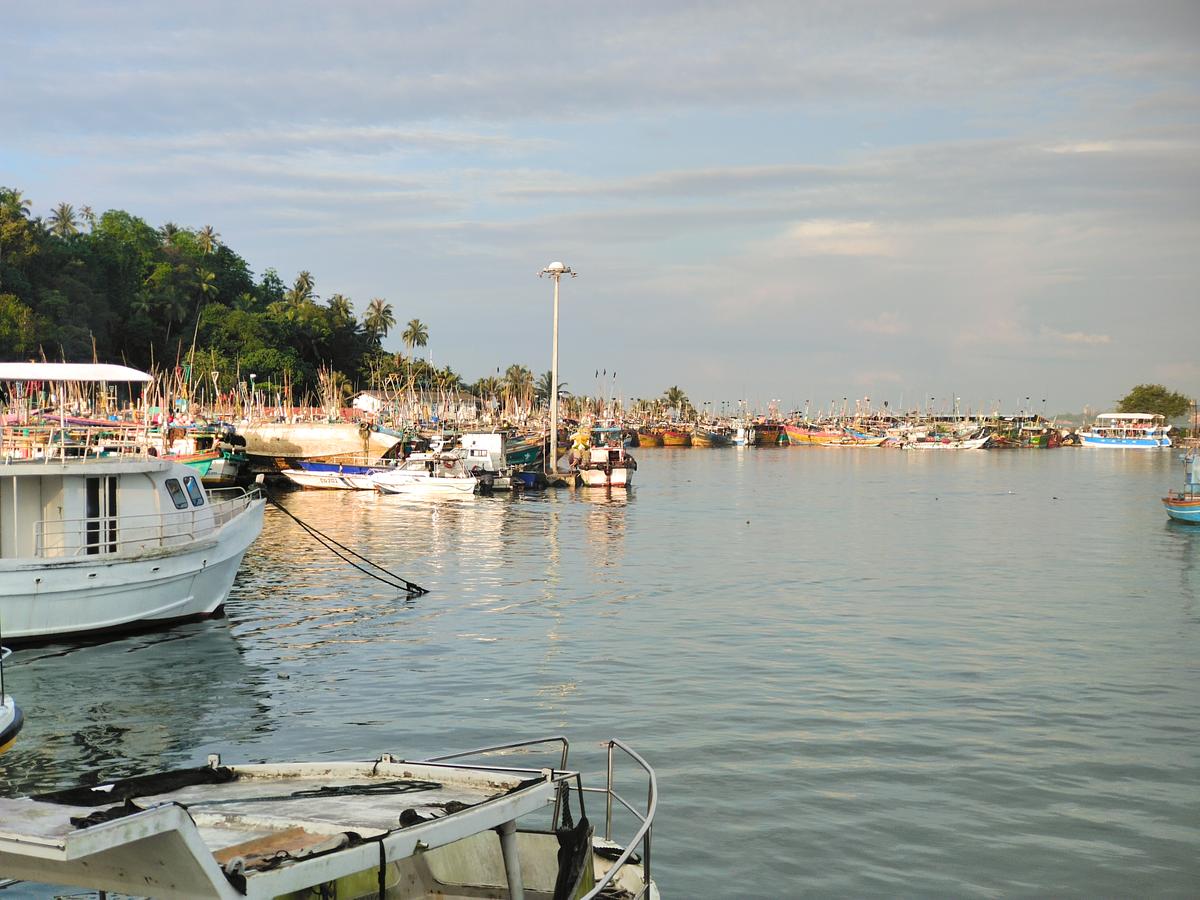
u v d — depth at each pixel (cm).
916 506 8362
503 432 11562
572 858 1026
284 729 2131
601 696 2386
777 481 11856
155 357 15488
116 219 17612
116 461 2983
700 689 2452
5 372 2833
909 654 2847
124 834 721
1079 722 2205
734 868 1488
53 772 1880
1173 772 1897
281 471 9031
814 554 5156
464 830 908
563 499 8606
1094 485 11506
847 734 2102
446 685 2491
